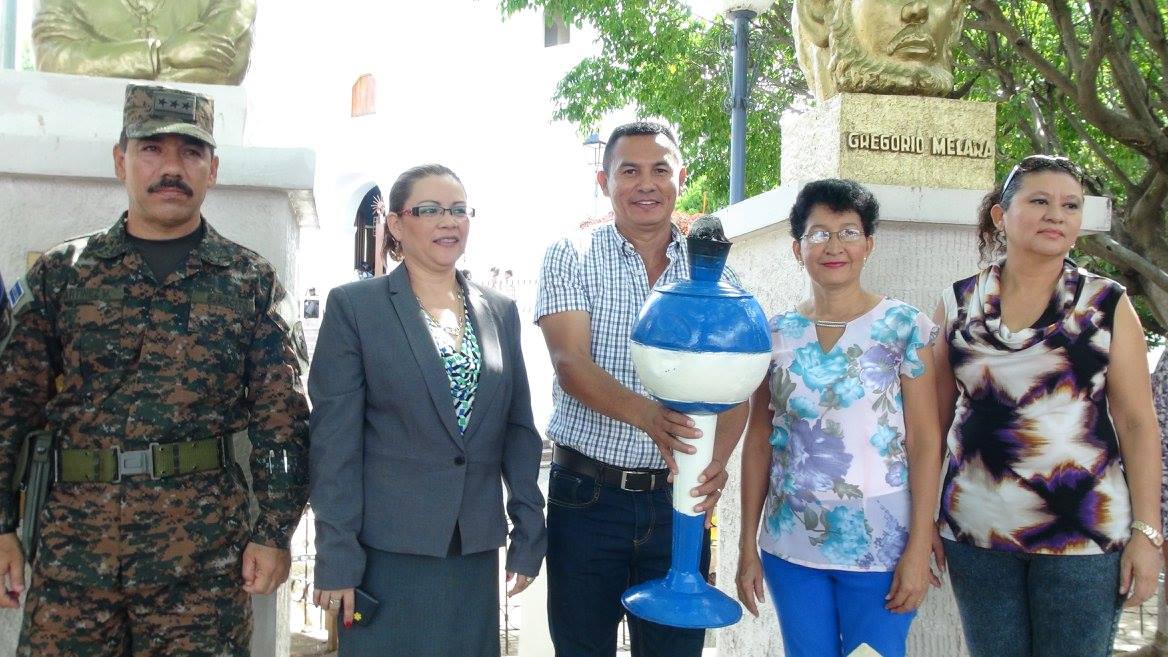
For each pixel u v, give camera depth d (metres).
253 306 2.75
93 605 2.52
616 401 2.62
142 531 2.54
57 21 3.39
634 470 2.95
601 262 3.02
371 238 20.25
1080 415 2.65
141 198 2.62
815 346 2.78
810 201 2.79
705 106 11.38
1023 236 2.69
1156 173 7.18
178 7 3.42
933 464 2.70
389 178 19.89
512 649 5.31
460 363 2.80
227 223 3.30
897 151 3.71
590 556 2.96
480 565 2.78
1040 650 2.69
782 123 4.44
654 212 2.97
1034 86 8.08
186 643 2.58
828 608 2.76
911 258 3.68
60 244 2.71
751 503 2.97
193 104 2.68
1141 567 2.60
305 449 2.76
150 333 2.61
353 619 2.63
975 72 7.98
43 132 3.28
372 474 2.73
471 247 19.27
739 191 7.48
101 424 2.56
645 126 3.02
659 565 2.99
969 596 2.82
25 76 3.27
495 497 2.82
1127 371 2.64
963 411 2.85
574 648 3.00
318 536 2.64
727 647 4.47
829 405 2.72
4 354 2.60
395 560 2.68
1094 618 2.62
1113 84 8.48
